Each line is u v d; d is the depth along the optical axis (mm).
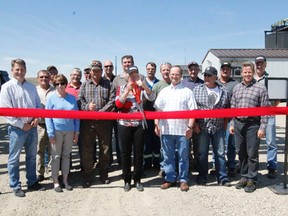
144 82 5234
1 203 4531
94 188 5230
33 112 4645
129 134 4984
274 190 4934
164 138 5121
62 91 5008
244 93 4973
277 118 16312
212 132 5188
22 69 4715
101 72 5281
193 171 6238
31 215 4129
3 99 4613
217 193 4930
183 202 4559
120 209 4332
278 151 8125
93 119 5164
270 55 22422
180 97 4957
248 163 5082
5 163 6918
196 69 6078
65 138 5074
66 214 4164
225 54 22484
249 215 4094
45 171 6109
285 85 5371
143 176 5820
